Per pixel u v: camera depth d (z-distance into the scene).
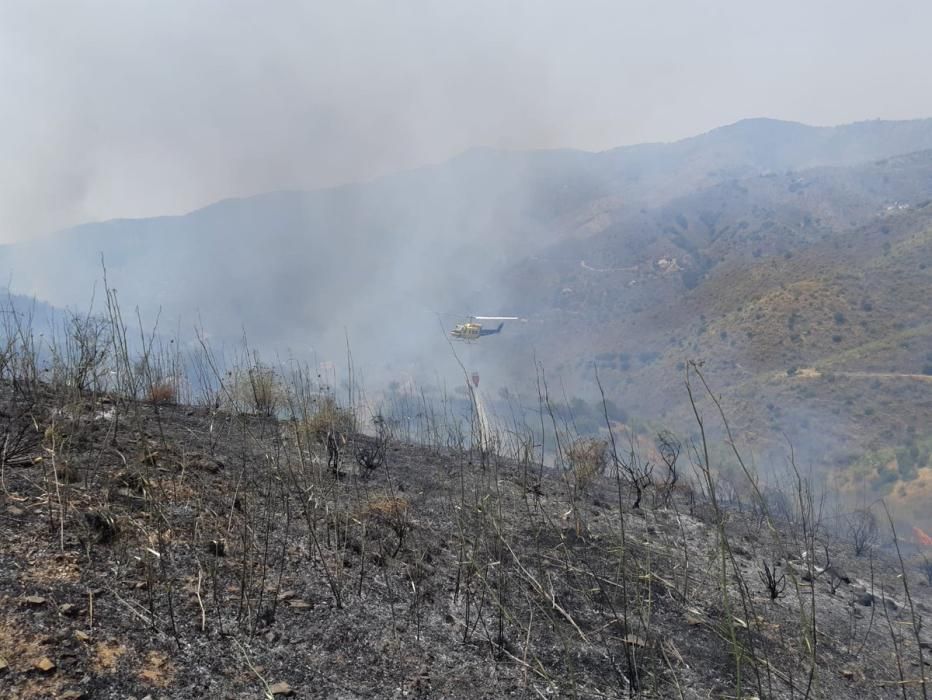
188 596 3.10
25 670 2.37
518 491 5.90
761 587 5.07
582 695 3.12
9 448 3.92
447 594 3.80
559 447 6.10
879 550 9.00
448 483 5.82
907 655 4.49
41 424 4.38
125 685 2.46
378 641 3.19
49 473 3.76
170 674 2.59
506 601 3.82
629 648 3.48
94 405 5.08
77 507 3.49
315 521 4.25
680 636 3.87
